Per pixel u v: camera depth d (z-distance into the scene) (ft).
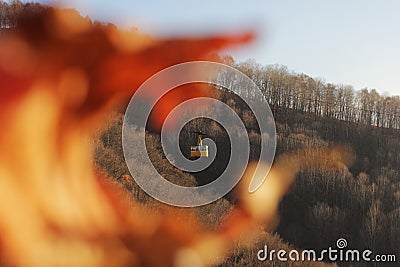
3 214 4.27
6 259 4.19
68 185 4.76
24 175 4.34
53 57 4.00
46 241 4.43
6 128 4.13
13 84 3.94
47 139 4.43
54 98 4.23
